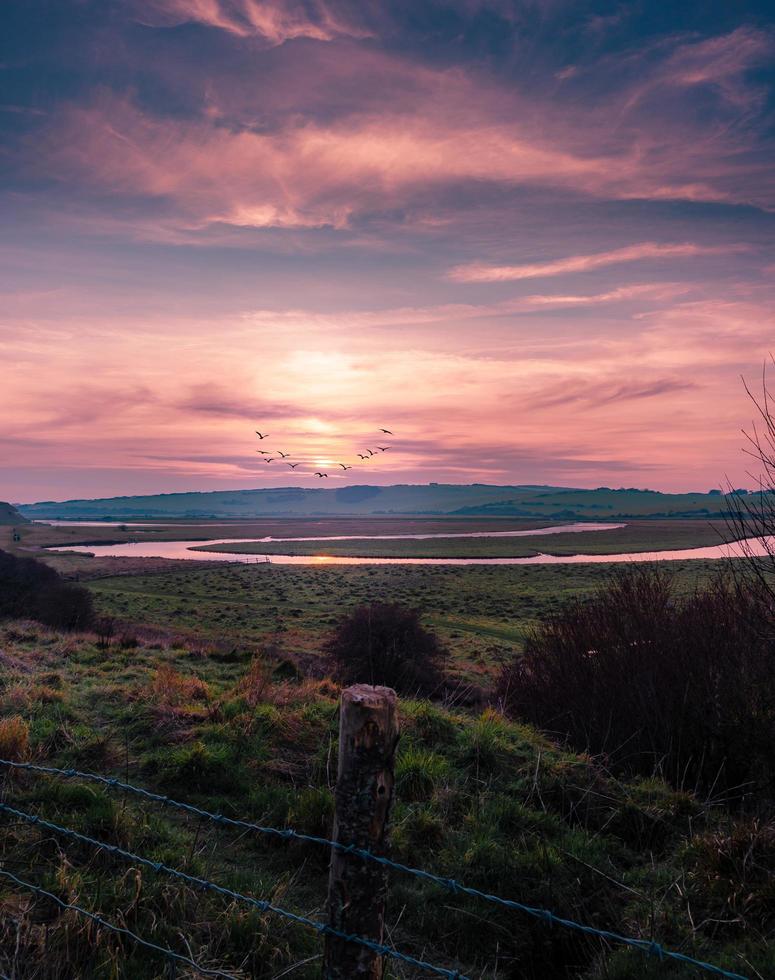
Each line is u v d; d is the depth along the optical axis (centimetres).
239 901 480
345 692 281
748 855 530
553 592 6128
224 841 605
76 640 2003
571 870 562
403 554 13188
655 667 945
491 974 465
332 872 279
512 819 646
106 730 880
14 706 963
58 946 398
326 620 4528
